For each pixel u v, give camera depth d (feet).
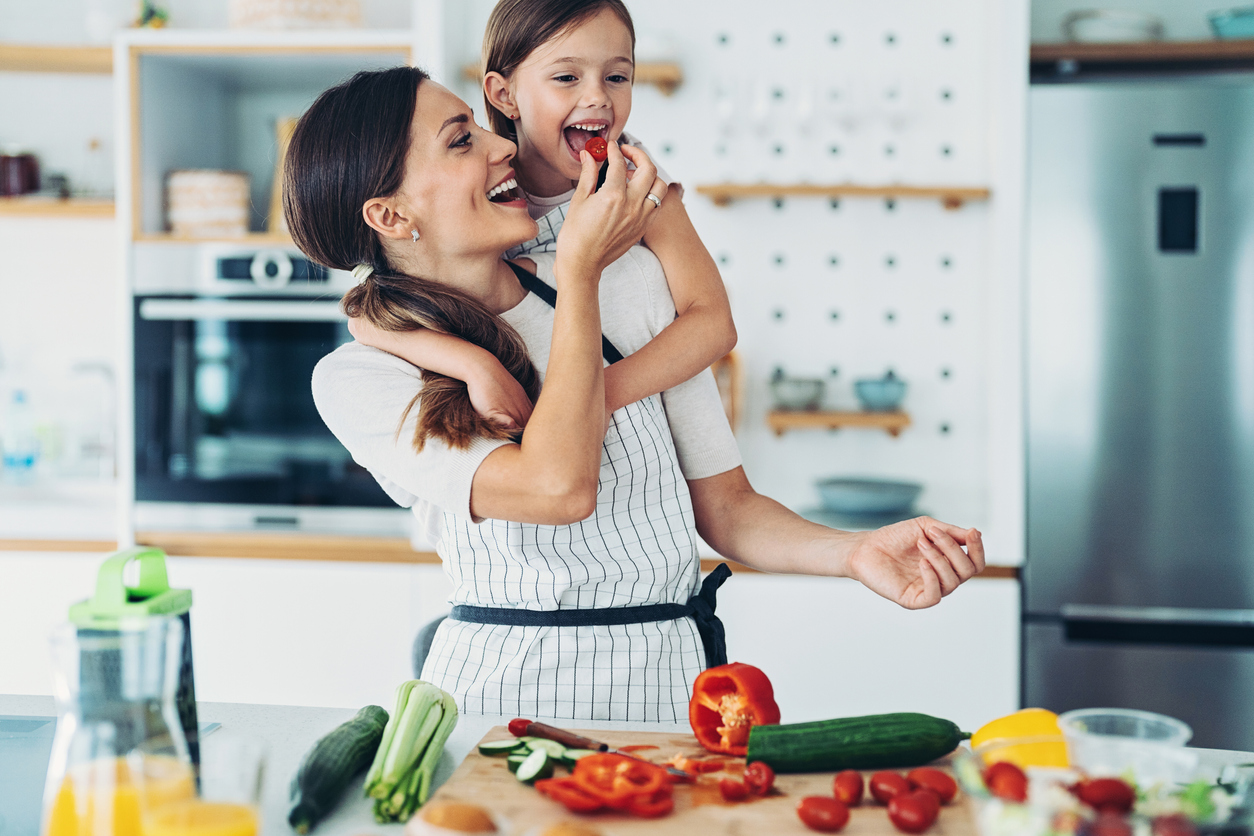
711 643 4.00
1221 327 8.43
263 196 9.51
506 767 3.00
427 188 3.60
